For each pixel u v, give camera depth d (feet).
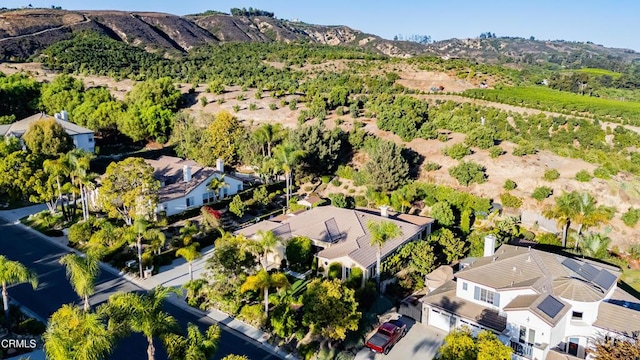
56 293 130.31
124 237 148.15
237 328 117.50
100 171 236.63
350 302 106.73
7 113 300.61
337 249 143.33
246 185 225.35
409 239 153.38
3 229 177.88
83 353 75.20
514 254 126.62
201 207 191.11
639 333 100.48
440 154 231.91
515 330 105.19
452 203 185.68
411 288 138.72
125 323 80.89
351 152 249.14
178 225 179.93
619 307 109.70
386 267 139.64
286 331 111.75
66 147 233.35
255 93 344.08
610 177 193.47
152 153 267.59
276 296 128.47
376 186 204.23
